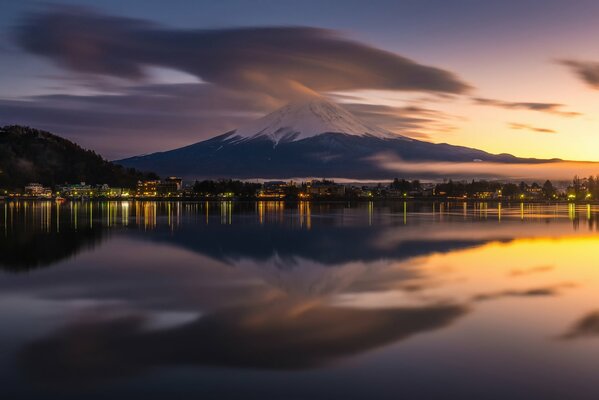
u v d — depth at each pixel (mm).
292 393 17797
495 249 57031
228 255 51594
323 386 18281
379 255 51906
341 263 46406
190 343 22641
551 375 19031
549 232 80500
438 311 27828
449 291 33344
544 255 51812
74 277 38719
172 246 59188
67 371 19594
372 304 29609
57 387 18297
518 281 36969
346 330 24438
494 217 129375
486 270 42219
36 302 30312
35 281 36969
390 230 84500
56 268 42938
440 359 20562
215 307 29031
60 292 33094
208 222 103062
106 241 64500
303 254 52469
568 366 19812
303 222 104875
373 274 40312
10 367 19969
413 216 134125
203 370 19656
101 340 23094
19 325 25422
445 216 134625
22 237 68938
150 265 44781
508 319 26125
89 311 28156
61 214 135000
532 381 18578
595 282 36438
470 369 19578
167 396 17641
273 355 21141
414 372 19359
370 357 20797
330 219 117000
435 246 60031
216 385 18422
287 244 61781
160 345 22391
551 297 31344
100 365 20141
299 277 38938
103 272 41062
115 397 17578
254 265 45062
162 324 25625
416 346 22047
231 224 97688
